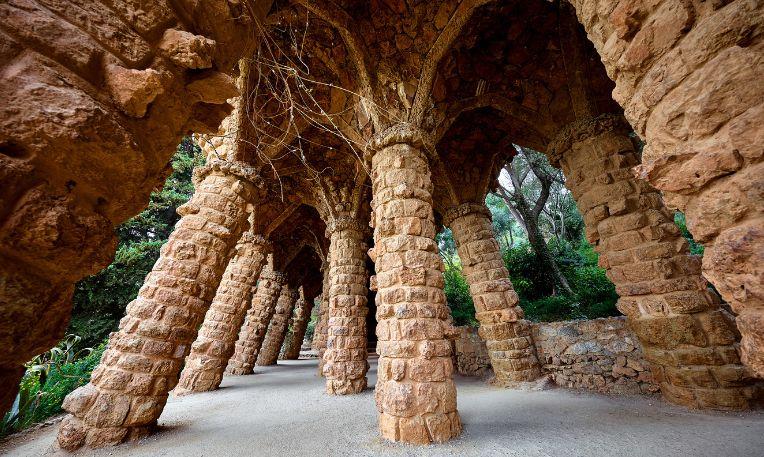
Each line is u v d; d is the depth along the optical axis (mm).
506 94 7758
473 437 3992
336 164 10016
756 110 1407
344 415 5527
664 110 1798
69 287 1422
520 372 7324
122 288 13047
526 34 7180
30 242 1144
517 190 15875
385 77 6059
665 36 1812
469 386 8125
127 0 1631
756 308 1375
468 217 8938
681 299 4801
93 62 1425
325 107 7879
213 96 2111
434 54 5902
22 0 1262
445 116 7004
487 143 9469
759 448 3115
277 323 17469
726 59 1516
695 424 3957
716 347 4539
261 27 2861
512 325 7723
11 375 1303
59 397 6645
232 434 4648
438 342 4332
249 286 10227
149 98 1565
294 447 3988
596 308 10852
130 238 16484
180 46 1760
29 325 1222
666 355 4934
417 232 4879
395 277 4629
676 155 1695
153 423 4766
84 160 1325
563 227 17828
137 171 1563
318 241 15516
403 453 3586
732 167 1472
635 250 5348
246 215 6566
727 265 1479
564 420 4574
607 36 2211
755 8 1459
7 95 1142
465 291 18000
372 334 23516
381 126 5750
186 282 5340
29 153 1162
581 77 6590
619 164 5789
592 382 6508
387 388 4207
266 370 14078
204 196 6078
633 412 4746
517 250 16516
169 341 4953
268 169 10320
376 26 6207
